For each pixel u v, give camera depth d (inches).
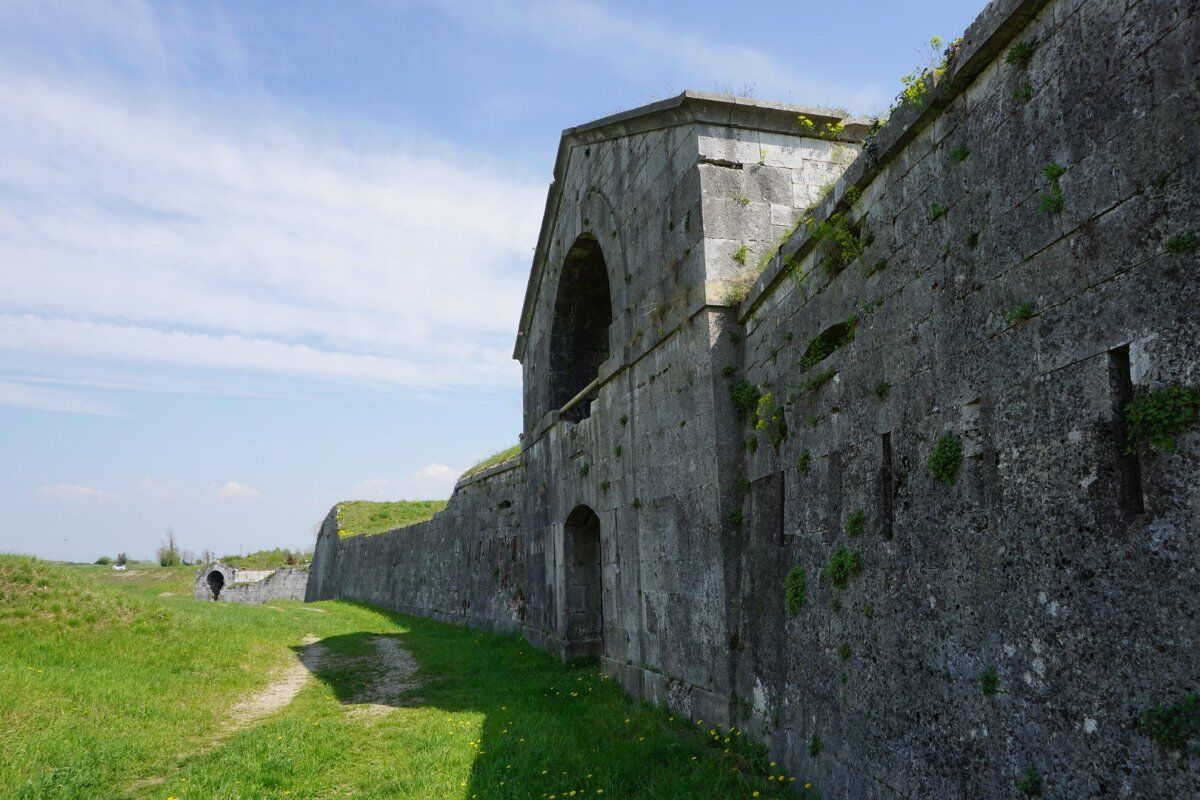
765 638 350.0
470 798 302.7
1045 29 196.4
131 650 585.9
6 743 361.7
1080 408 179.8
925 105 238.2
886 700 253.1
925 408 242.2
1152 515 159.3
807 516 321.1
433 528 1226.0
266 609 1146.0
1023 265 200.8
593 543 681.0
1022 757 192.1
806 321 334.0
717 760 343.9
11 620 573.9
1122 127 171.2
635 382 516.1
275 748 382.0
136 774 352.8
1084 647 174.9
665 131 479.8
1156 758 154.6
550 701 489.4
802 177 446.9
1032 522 193.3
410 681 601.9
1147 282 163.0
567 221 702.5
